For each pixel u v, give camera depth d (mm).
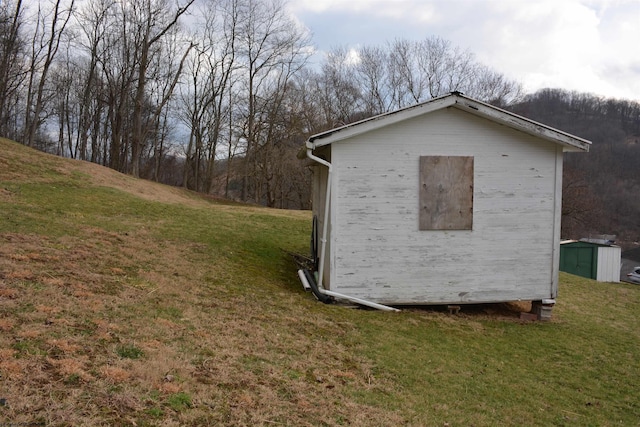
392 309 8008
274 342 5418
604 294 12977
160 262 8133
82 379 3434
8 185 13086
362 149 7898
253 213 17734
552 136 7984
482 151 8141
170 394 3539
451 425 4207
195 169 38688
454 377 5434
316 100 38625
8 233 7746
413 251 8062
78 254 7316
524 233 8305
